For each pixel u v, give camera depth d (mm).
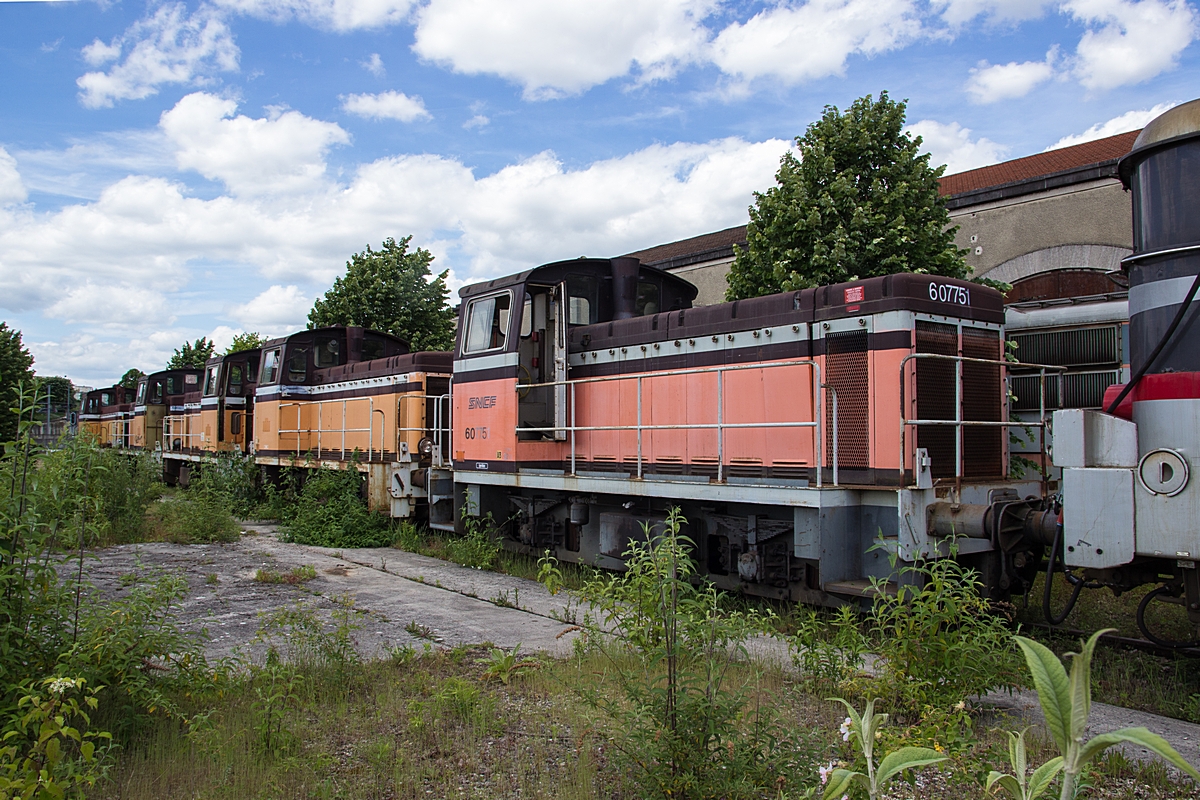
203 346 40219
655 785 3955
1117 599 8531
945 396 7793
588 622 5840
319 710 5512
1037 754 4672
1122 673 6422
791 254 13828
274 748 4785
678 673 4297
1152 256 5910
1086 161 17797
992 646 5332
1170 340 5797
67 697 4555
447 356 14641
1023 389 11133
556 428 10633
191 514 14062
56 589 5145
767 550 8383
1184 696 5836
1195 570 5707
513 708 5570
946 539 7309
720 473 8461
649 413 10000
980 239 17188
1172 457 5656
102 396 35750
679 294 12062
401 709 5512
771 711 4355
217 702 5469
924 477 7363
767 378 8703
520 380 11234
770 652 6734
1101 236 15266
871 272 13562
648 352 10070
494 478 11336
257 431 18672
